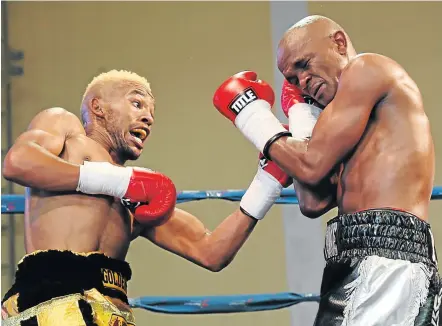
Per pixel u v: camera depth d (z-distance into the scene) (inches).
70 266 112.3
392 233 107.0
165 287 271.3
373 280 104.6
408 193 110.3
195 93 289.6
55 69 290.0
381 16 291.7
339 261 109.5
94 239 118.2
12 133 281.1
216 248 136.9
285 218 261.4
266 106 121.6
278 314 262.5
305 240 258.7
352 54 122.0
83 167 116.2
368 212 109.2
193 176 282.5
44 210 118.1
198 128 286.5
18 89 286.4
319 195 124.6
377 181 111.1
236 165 283.6
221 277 271.4
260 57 290.5
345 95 112.7
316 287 251.9
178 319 265.0
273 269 270.4
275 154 116.3
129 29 294.7
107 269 116.1
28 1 295.3
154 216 119.0
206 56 292.2
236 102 121.9
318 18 123.0
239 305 154.8
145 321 264.4
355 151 114.6
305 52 119.6
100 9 296.2
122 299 118.1
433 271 107.6
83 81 289.7
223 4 295.6
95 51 292.8
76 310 109.2
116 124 127.7
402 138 112.0
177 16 295.6
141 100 129.4
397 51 288.5
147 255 273.7
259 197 136.4
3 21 291.3
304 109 127.5
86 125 130.0
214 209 280.1
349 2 292.0
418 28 290.4
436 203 266.8
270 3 288.5
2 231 267.0
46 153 115.6
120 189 117.3
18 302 110.9
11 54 288.2
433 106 281.9
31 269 112.5
